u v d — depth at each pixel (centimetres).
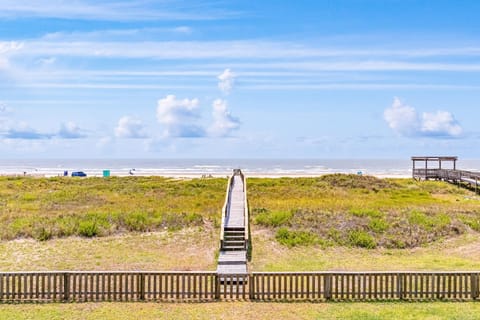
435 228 2600
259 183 4812
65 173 7875
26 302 1420
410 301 1443
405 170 13325
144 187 4538
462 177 4953
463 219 2769
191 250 2242
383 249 2342
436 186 4862
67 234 2436
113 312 1338
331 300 1450
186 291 1574
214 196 3947
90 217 2736
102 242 2353
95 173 10469
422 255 2228
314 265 2027
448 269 1930
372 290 1543
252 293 1463
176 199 3719
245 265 1947
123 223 2642
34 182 4809
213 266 1983
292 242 2381
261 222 2703
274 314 1325
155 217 2781
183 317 1298
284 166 16712
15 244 2261
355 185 4675
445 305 1407
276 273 1462
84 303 1415
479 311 1353
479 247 2347
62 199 3628
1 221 2652
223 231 2258
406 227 2605
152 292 1462
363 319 1288
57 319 1279
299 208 3023
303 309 1367
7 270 1870
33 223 2575
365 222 2662
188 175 8981
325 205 3212
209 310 1356
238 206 3003
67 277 1449
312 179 5050
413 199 3891
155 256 2134
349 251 2297
